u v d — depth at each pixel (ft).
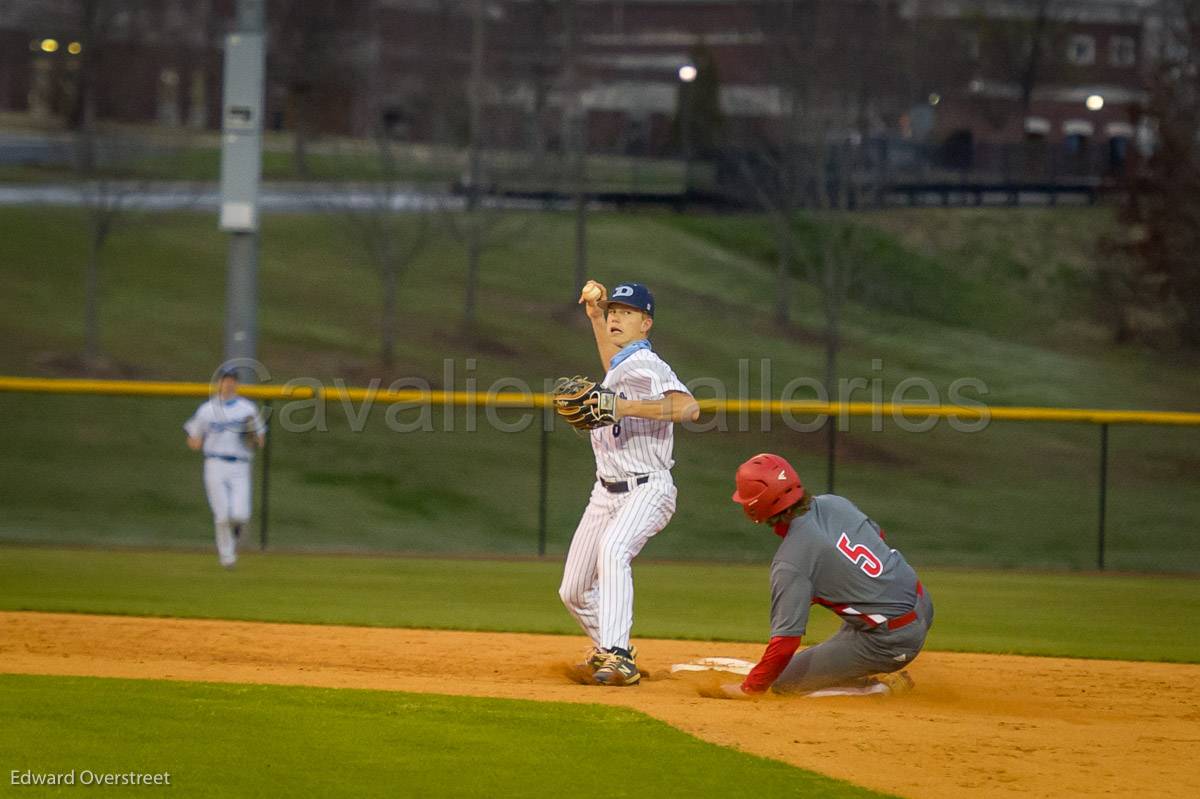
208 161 518.37
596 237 484.74
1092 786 60.03
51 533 223.10
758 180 430.61
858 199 394.32
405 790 56.59
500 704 74.49
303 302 403.95
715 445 310.45
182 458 287.69
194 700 73.36
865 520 81.15
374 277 433.89
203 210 479.41
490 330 392.68
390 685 82.23
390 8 461.37
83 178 362.53
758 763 62.39
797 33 367.25
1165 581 177.06
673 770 60.75
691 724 70.54
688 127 522.06
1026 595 156.46
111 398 323.16
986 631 123.24
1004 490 293.84
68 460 280.31
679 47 610.65
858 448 318.24
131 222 433.07
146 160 480.64
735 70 510.99
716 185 487.61
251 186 194.29
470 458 293.23
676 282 448.65
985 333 442.50
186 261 435.12
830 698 81.71
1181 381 399.65
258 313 389.19
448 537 237.45
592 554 87.15
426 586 151.33
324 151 538.47
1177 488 304.09
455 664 93.86
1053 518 269.64
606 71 608.19
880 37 390.01
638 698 78.69
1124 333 428.15
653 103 605.31
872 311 442.09
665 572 177.47
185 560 177.58
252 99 193.77
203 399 324.60
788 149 385.29
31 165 502.79
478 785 57.52
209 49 529.86
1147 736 71.31
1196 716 81.00
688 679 89.20
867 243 476.54
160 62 510.17
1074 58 605.73
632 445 84.23
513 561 187.83
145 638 101.65
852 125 395.96
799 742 67.15
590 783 58.29
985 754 65.62
